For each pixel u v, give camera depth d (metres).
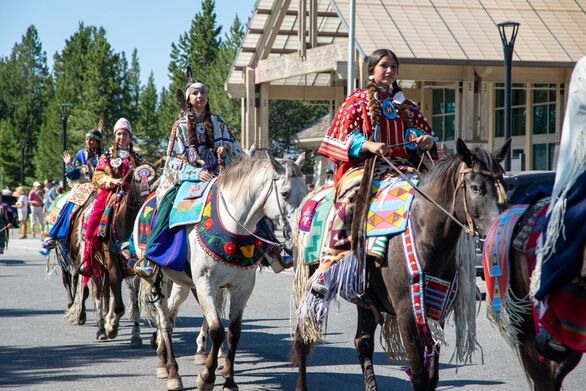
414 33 29.62
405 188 7.03
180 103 9.54
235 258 8.52
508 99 20.27
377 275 7.15
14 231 45.91
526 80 30.92
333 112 40.44
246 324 13.34
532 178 14.64
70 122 88.75
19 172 107.00
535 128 37.38
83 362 10.38
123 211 11.38
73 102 103.81
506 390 8.59
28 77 139.38
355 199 7.35
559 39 30.80
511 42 20.22
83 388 8.93
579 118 5.54
